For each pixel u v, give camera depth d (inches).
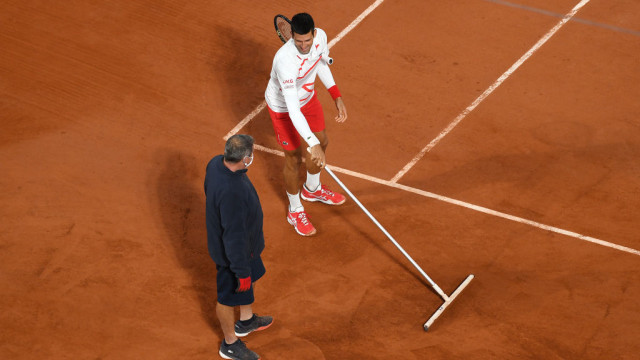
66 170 1256.8
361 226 1167.0
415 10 1561.3
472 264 1104.2
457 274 1091.3
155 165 1266.0
